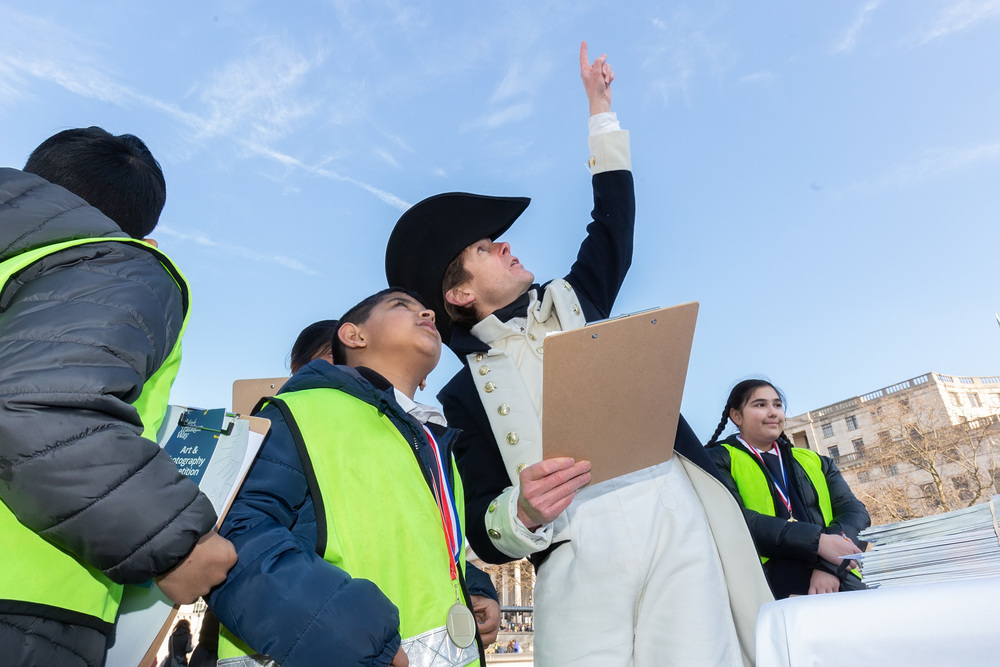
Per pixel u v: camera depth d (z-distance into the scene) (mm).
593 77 2734
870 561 1253
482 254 2482
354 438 1553
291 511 1448
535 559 2102
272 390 2613
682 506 2000
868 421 40844
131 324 1157
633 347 1652
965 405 38531
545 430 1687
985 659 921
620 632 1889
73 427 1034
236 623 1219
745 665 1949
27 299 1123
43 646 1036
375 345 1973
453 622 1434
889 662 971
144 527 1051
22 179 1257
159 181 1625
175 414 1398
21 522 1045
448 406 2322
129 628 1270
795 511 3113
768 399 3273
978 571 1124
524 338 2320
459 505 1799
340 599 1227
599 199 2592
